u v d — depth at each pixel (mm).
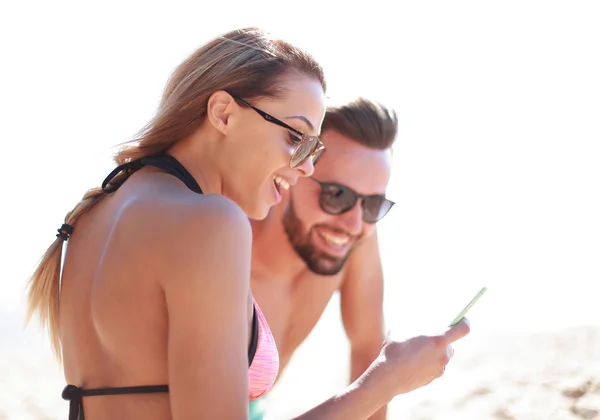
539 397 3904
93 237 1900
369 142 2969
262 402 2232
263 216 1995
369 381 1935
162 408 1766
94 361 1851
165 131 1945
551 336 4914
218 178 1961
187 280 1656
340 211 2973
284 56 1947
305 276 3127
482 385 4148
